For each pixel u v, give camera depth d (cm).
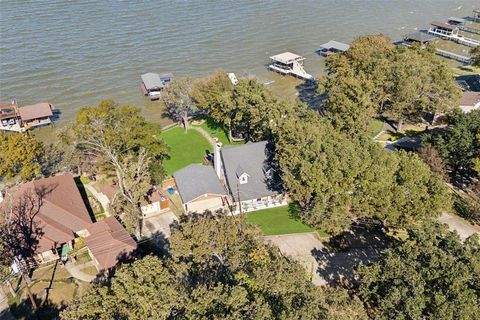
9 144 6750
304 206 5972
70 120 9938
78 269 5581
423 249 4225
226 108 8200
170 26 14738
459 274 3888
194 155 8219
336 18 15950
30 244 5584
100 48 13075
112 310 3694
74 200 6397
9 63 12100
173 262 4119
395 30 14925
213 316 3341
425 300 3841
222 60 12681
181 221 5322
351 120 7256
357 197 5388
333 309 3709
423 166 5681
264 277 3812
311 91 11225
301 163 5594
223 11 16250
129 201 6278
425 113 9231
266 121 7625
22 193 6306
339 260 5619
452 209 6450
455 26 14388
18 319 4894
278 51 13350
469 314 3666
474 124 6788
